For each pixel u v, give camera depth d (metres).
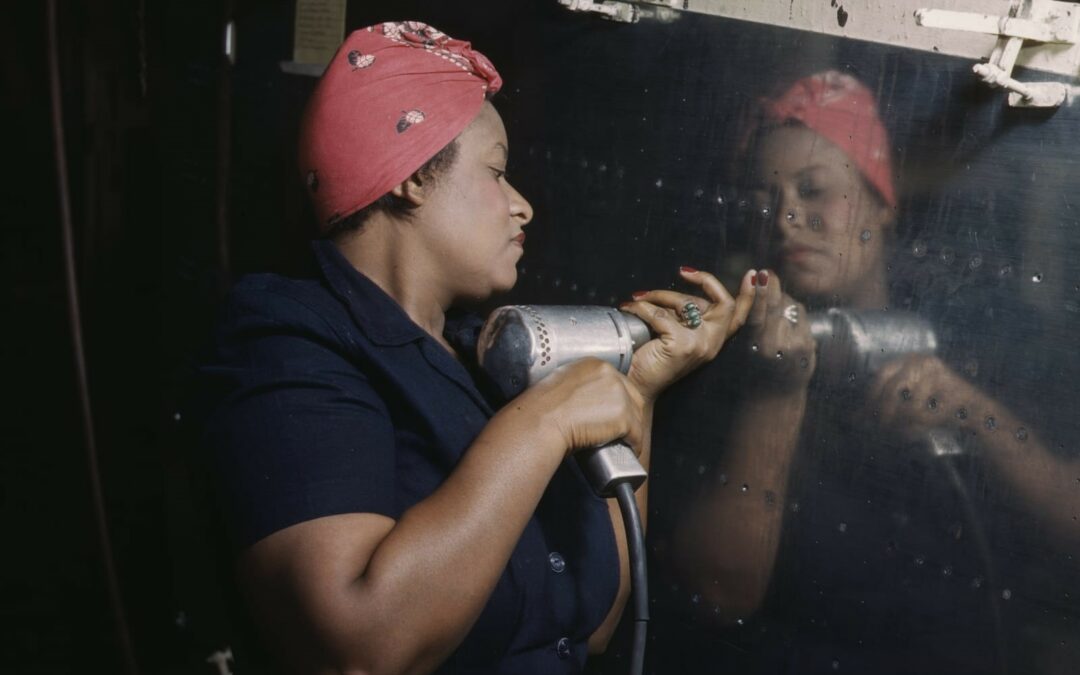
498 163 1.08
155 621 2.42
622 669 1.35
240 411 0.96
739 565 1.20
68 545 2.57
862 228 1.05
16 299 3.18
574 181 1.33
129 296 2.33
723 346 1.20
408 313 1.09
